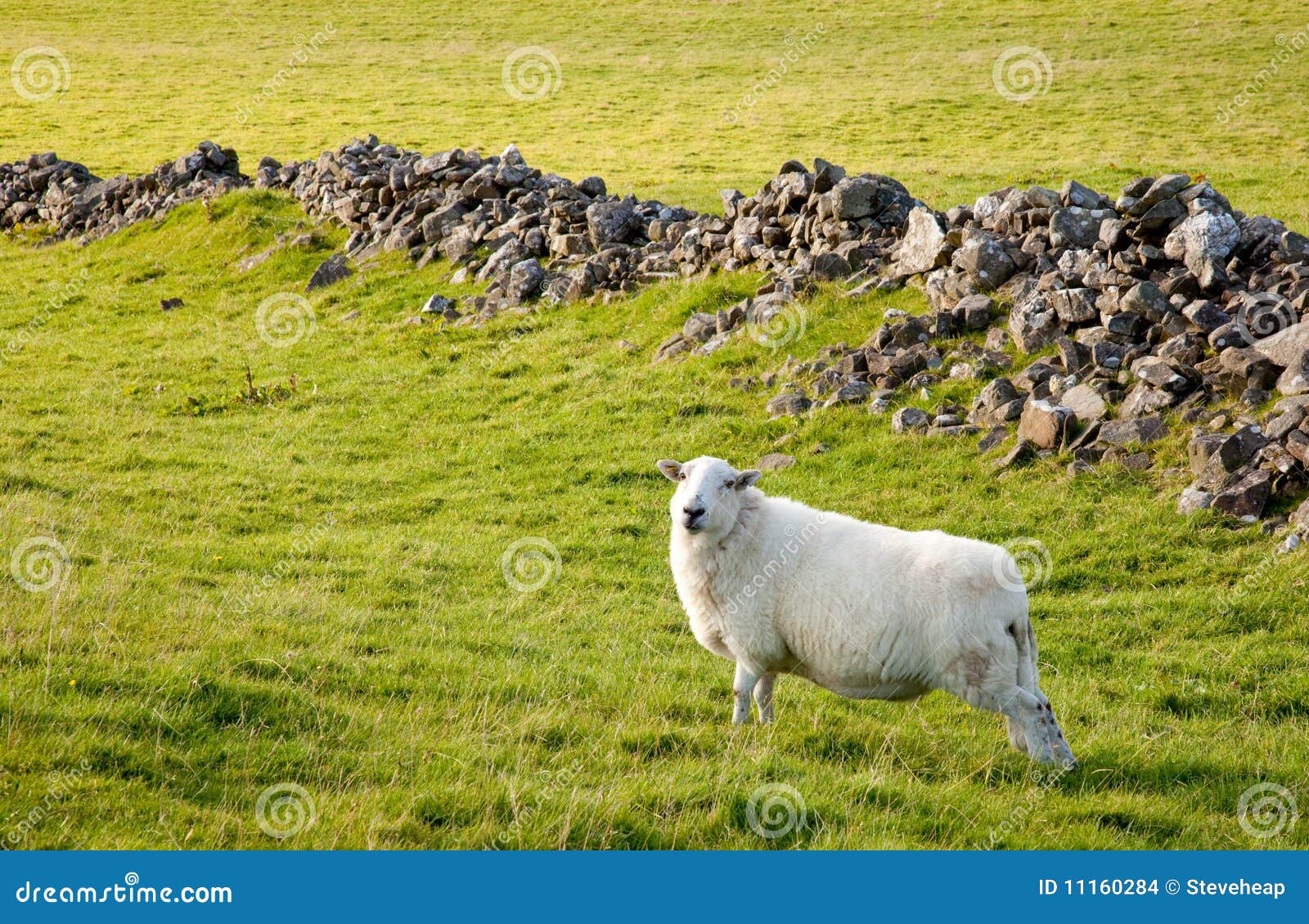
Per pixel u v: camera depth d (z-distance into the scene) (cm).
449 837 726
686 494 907
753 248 2253
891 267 2078
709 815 779
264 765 812
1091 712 1042
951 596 827
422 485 1773
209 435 1988
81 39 6575
